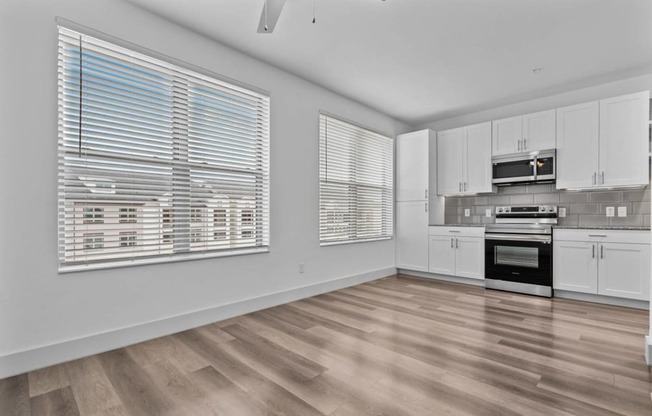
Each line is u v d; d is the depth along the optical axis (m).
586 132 3.58
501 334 2.50
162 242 2.53
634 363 2.00
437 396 1.66
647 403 1.58
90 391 1.73
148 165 2.46
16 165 1.92
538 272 3.67
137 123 2.39
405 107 4.52
